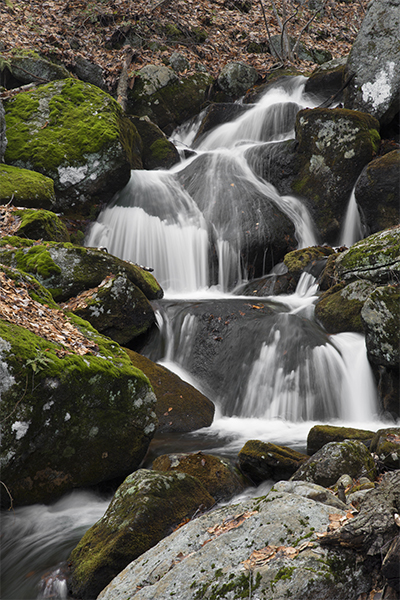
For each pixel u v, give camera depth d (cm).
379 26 1166
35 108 1081
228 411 684
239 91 1641
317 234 1095
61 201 1019
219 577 253
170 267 1012
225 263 1005
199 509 375
